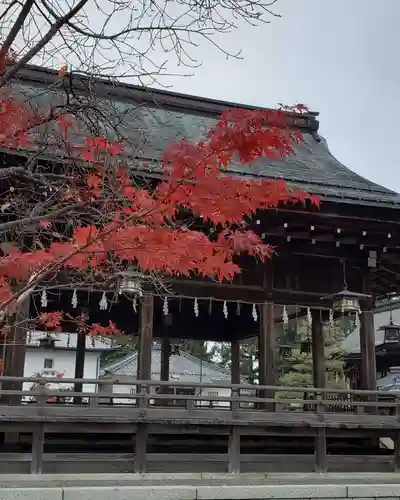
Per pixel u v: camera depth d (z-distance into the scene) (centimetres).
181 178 376
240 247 492
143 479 813
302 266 1142
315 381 1172
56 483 772
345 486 836
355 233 1120
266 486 810
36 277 425
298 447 1082
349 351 2855
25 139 541
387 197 1122
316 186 1100
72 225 555
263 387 918
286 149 381
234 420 890
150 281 829
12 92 656
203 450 1038
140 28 497
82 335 1477
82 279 745
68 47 522
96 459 873
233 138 365
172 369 3691
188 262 476
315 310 1176
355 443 1118
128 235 405
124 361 3472
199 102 1524
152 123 1359
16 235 609
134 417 851
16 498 706
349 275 1173
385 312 3497
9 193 659
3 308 418
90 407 846
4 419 788
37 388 822
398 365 2875
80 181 537
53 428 831
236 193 412
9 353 900
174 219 648
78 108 572
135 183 583
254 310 1088
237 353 1672
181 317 1639
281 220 1049
